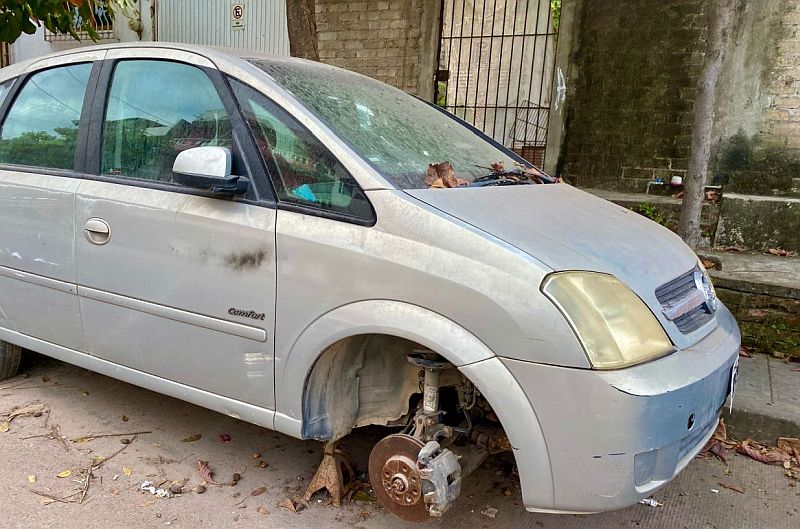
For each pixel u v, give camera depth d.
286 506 2.75
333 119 2.64
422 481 2.27
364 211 2.34
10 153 3.49
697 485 3.02
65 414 3.52
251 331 2.55
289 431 2.53
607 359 1.98
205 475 2.96
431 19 7.43
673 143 6.12
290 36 5.38
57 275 3.15
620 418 1.96
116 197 2.90
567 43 6.56
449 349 2.12
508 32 7.23
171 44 3.00
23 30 5.21
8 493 2.75
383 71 7.83
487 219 2.25
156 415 3.56
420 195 2.32
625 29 6.23
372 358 2.63
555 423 2.02
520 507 2.83
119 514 2.65
